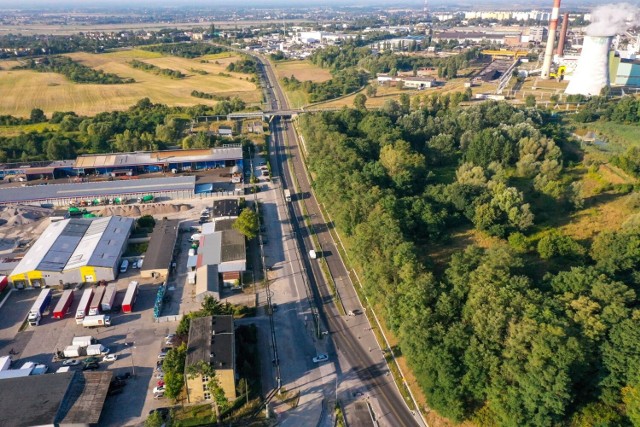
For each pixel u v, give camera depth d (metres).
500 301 108.56
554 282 119.44
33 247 168.62
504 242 157.25
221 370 108.25
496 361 100.62
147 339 131.12
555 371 94.31
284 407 111.25
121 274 160.25
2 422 99.62
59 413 102.69
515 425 95.56
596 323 100.94
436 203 175.75
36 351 126.25
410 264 127.62
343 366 123.38
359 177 185.25
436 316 114.19
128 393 113.62
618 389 98.19
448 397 102.94
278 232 189.62
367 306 145.38
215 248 169.12
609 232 141.25
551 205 182.62
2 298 147.38
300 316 141.62
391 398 114.00
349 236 171.25
